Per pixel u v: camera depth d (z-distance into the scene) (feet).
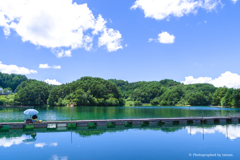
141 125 110.73
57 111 242.99
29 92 467.11
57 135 80.28
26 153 55.21
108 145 64.13
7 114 184.24
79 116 170.19
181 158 51.93
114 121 111.04
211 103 480.64
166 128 99.30
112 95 527.40
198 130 92.99
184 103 519.60
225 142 68.64
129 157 52.19
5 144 65.10
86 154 54.60
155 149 59.77
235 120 133.80
